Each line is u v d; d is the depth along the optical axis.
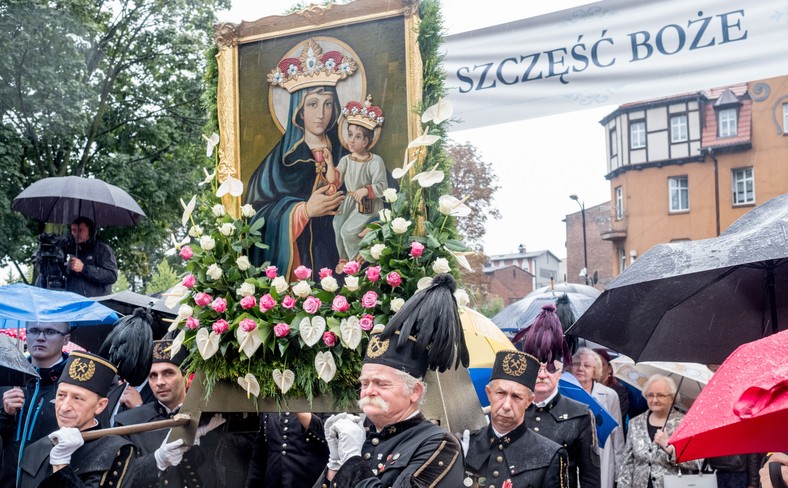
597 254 43.59
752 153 33.50
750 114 33.62
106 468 3.38
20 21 17.55
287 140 4.13
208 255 3.89
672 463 5.27
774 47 6.18
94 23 19.48
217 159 4.27
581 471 4.46
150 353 3.86
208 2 21.64
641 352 3.81
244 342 3.59
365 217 3.92
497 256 68.00
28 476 3.85
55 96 18.11
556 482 3.93
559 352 4.61
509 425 4.04
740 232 3.13
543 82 6.83
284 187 4.11
